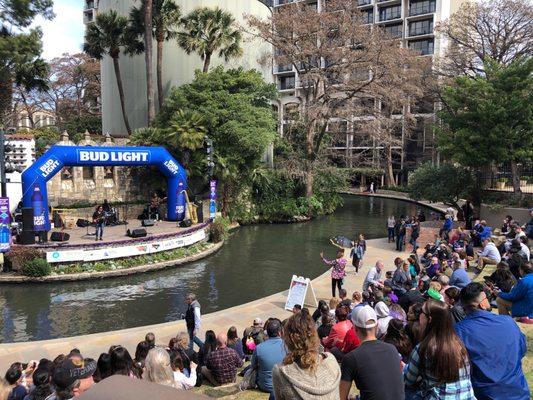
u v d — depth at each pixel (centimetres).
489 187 2597
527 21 3684
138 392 212
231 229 3147
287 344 299
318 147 3772
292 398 284
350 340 611
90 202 2731
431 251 1719
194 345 1091
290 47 3547
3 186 1764
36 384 527
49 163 2017
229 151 2988
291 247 2509
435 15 5694
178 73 3784
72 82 5806
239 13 3956
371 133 3603
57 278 1762
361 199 5144
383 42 3297
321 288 1547
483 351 352
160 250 2095
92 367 371
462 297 384
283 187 3616
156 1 3231
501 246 1537
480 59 3909
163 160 2478
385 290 995
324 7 3606
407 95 3947
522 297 720
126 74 3941
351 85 3488
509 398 345
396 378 315
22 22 2148
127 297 1614
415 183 2777
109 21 3244
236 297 1625
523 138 2244
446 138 2497
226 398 604
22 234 1870
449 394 320
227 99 3002
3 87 2527
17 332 1288
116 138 3288
